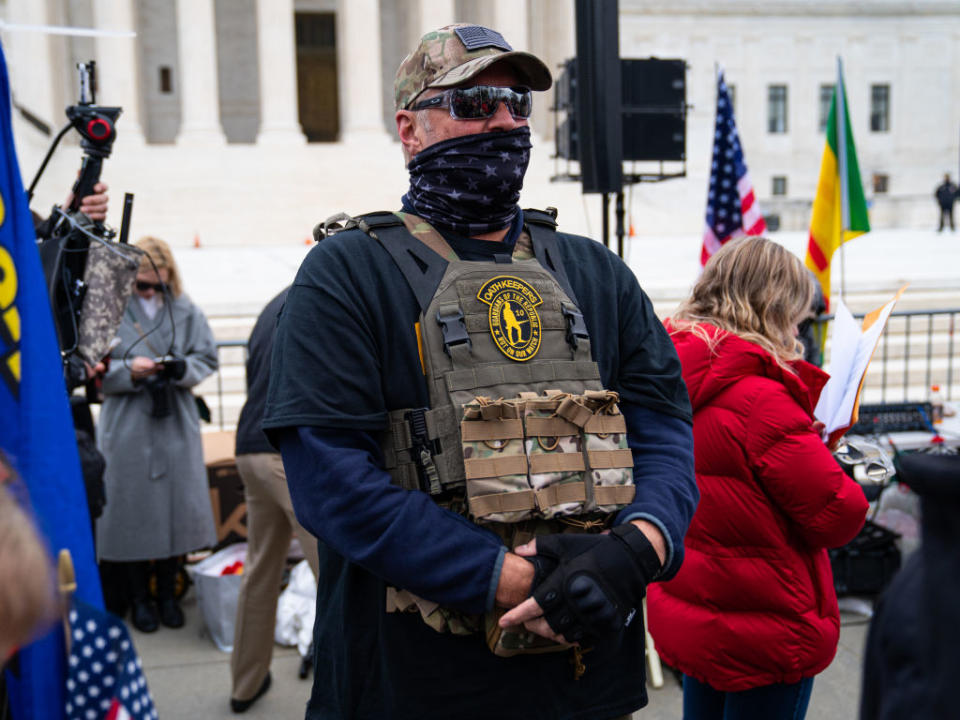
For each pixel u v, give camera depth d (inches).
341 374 63.9
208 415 187.0
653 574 63.0
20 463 63.6
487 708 64.7
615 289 75.0
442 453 63.4
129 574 179.5
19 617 41.6
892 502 193.2
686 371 97.9
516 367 65.5
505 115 68.5
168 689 154.8
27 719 52.3
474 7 1173.7
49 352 66.3
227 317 393.7
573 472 63.7
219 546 202.2
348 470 61.9
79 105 118.8
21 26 97.7
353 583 67.8
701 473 97.7
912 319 409.1
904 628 39.9
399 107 72.6
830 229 183.5
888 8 1796.3
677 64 225.6
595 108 183.0
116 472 174.1
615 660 69.5
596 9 180.2
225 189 945.5
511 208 71.8
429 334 65.2
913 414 221.9
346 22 1063.6
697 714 106.9
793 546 97.8
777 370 96.7
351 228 70.2
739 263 102.4
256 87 1283.2
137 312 180.5
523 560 60.7
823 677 153.5
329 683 70.4
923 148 1838.1
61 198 893.8
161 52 1248.8
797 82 1788.9
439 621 62.4
